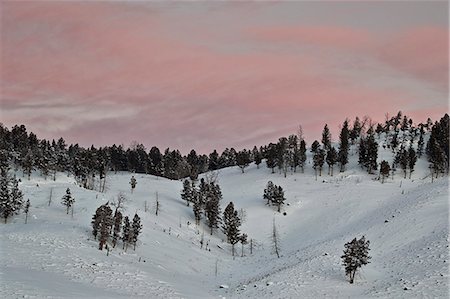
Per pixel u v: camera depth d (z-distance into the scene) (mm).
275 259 81125
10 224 82000
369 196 119250
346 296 48531
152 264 72250
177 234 98188
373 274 55781
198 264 82312
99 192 117250
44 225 81062
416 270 52562
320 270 59562
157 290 52625
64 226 81188
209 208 110938
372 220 84688
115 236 77688
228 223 102562
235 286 62844
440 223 66938
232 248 97438
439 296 42906
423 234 65062
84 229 80875
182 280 66125
